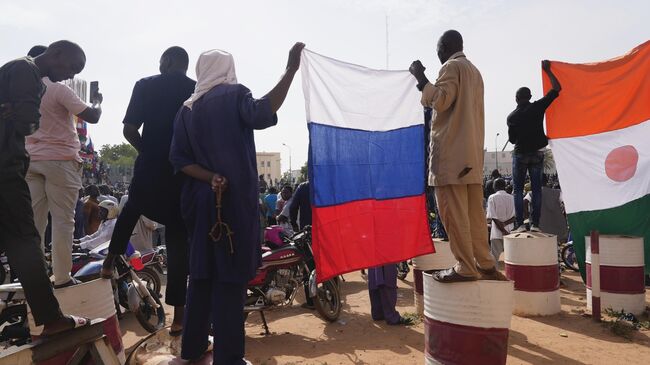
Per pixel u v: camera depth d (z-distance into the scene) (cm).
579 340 568
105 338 318
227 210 276
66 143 408
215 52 299
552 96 735
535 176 758
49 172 396
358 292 900
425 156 555
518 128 753
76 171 419
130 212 407
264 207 1360
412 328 632
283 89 281
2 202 278
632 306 675
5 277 816
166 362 312
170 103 396
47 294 286
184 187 295
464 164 379
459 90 385
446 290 395
